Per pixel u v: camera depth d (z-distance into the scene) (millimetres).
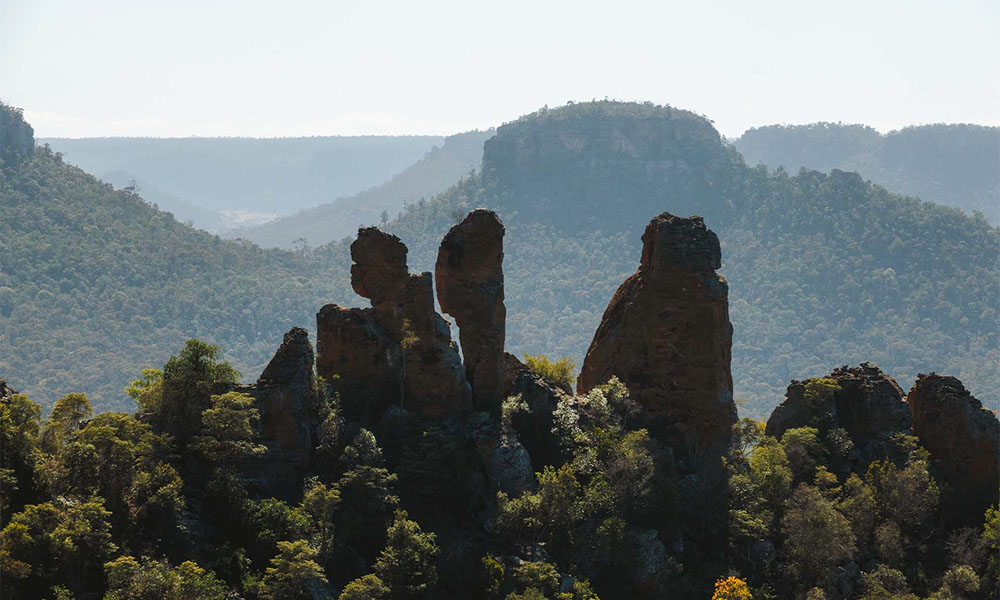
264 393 74125
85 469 66125
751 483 85375
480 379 84500
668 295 88312
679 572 76688
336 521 70500
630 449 80438
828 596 79375
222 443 69938
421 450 76938
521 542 74375
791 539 81938
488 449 78938
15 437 67250
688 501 83750
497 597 69562
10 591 57812
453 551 71500
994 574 80438
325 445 75250
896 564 83250
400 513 70438
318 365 82500
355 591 63438
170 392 73625
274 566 65625
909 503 85500
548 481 76188
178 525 65438
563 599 69188
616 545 75000
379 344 81438
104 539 62062
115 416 70062
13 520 60719
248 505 68312
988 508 85562
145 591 58344
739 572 78938
